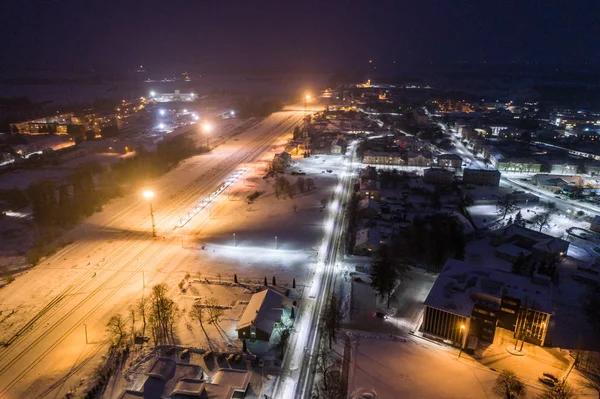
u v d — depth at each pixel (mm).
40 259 117938
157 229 138375
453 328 83000
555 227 141125
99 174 197000
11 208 153750
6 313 93312
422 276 107750
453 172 198625
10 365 77750
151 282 105750
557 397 68062
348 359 78938
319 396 70625
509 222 141250
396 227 136250
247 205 160625
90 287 103625
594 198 169625
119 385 72500
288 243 128250
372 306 95500
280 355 79938
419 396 69688
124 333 85500
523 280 91250
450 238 119625
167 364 72688
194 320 89875
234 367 75750
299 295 100375
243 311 93000
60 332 86812
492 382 73000
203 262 116312
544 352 81500
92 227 140000
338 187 182500
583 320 91688
